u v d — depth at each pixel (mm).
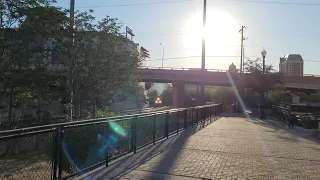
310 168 8375
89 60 17719
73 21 16734
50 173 5781
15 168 5359
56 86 15305
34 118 15594
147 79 69562
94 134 7262
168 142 11945
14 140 5184
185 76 67500
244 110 46438
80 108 18078
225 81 63781
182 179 6801
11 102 14500
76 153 6590
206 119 23266
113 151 8391
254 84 40000
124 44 23281
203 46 32750
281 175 7527
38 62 14359
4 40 12625
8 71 13281
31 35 13391
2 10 12719
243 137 14445
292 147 12055
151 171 7371
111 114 17891
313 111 37438
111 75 18906
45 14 13445
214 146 11367
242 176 7258
